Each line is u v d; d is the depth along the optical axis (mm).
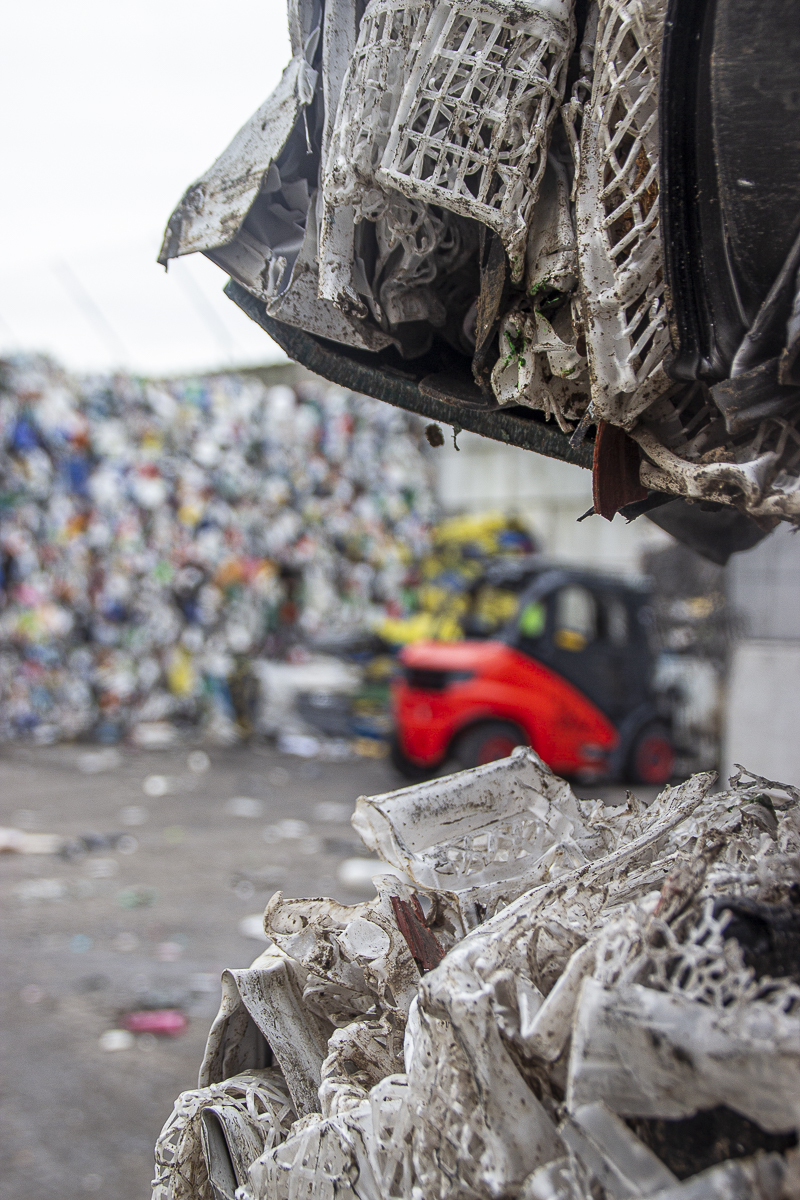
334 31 1024
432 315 1100
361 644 10008
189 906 4797
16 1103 2865
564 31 862
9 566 9766
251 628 10992
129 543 10227
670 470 894
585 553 11625
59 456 9820
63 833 6250
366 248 1071
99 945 4227
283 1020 1134
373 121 929
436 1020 820
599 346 875
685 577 6262
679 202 803
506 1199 746
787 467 815
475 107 877
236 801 7469
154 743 9891
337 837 6312
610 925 788
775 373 777
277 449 11289
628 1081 695
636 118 834
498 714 7453
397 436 12367
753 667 4387
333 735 9867
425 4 875
